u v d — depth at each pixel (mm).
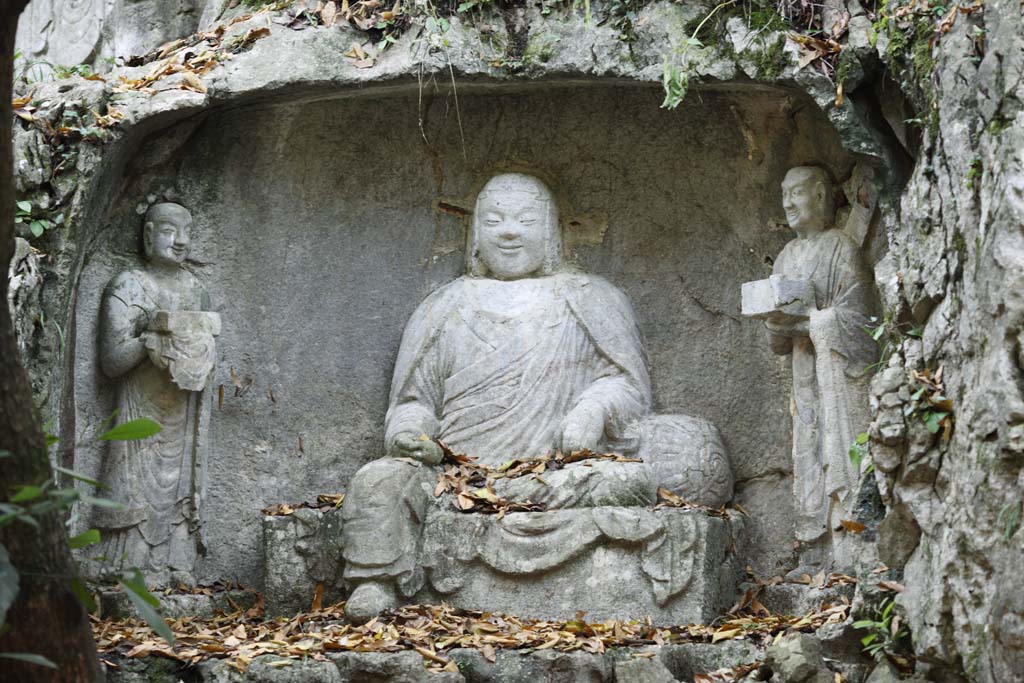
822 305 8047
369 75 8203
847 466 7828
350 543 7711
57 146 8062
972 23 6977
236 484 8766
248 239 8859
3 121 4348
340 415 8906
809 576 8039
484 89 8516
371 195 8930
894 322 7180
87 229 8250
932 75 7156
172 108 8195
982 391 6312
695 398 8789
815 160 8375
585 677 6938
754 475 8602
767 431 8625
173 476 8406
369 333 8969
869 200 8031
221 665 6824
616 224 8938
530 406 8477
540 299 8695
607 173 8898
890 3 7609
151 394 8445
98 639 7348
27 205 7953
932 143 7133
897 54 7453
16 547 4270
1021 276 6121
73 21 9547
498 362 8555
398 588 7727
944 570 6500
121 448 8367
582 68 8078
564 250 8953
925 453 6766
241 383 8828
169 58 8438
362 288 8977
